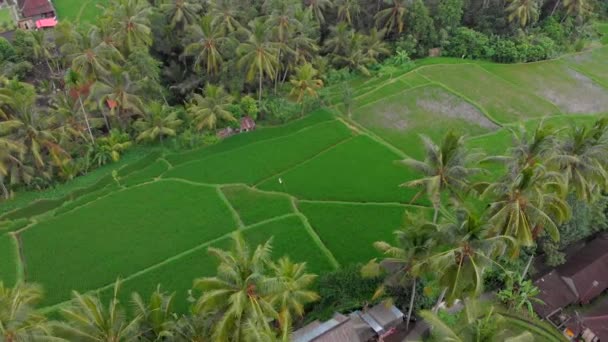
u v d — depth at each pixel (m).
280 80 64.88
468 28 75.62
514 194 28.81
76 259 39.66
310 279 29.33
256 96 61.03
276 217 43.69
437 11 71.62
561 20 78.44
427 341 32.03
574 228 37.97
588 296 36.91
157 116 52.78
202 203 45.50
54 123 50.25
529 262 36.00
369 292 34.62
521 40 72.56
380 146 53.56
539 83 67.81
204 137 54.53
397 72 68.25
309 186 47.56
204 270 38.50
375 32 69.06
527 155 31.14
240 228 42.50
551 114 60.84
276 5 59.94
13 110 46.06
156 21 61.31
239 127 56.44
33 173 48.47
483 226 25.78
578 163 31.19
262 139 55.22
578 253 40.19
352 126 57.34
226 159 51.84
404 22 70.94
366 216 43.84
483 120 59.31
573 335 34.88
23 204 47.06
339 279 35.16
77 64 50.59
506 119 59.59
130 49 55.81
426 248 28.91
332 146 53.59
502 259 36.94
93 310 24.69
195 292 36.59
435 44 72.88
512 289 36.53
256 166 50.59
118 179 49.81
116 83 51.47
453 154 32.56
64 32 56.16
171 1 61.66
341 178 48.69
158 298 27.64
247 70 57.03
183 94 61.88
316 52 65.75
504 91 65.38
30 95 46.69
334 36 67.62
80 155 52.06
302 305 30.84
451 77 67.81
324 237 41.53
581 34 78.56
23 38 63.22
